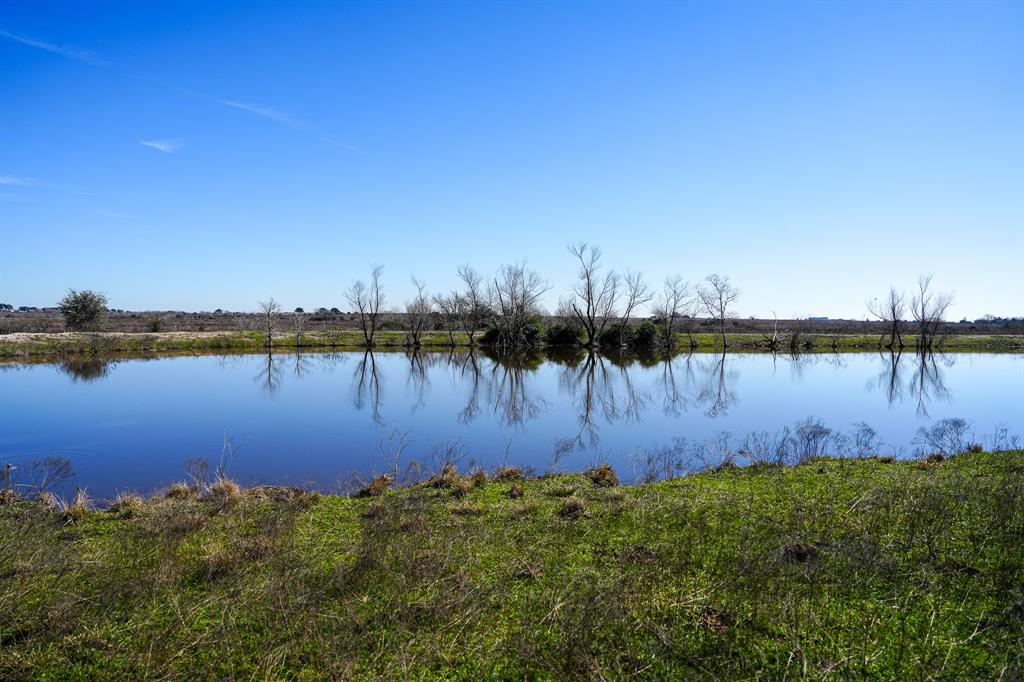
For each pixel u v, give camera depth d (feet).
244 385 99.40
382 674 14.84
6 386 93.40
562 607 17.34
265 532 24.04
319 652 15.61
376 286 199.00
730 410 76.13
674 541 23.17
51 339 153.69
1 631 16.44
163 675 14.85
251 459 49.88
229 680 14.51
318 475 44.47
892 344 200.44
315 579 19.70
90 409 74.02
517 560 21.67
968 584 19.19
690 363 151.43
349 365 137.80
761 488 32.40
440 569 20.27
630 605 17.66
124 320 261.85
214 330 223.71
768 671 14.84
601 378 116.26
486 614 17.65
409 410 75.72
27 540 23.56
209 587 19.39
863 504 28.07
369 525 25.96
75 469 46.29
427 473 39.04
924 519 25.03
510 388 99.30
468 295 220.02
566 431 61.52
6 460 49.06
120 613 17.72
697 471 40.34
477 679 14.76
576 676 14.62
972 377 118.11
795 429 59.93
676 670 14.98
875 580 19.48
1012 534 22.62
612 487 33.76
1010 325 319.27
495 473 38.91
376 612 17.54
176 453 51.98
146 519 26.86
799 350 197.57
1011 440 54.03
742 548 21.77
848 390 97.55
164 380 104.17
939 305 192.13
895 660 15.16
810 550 22.02
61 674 14.93
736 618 16.93
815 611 17.31
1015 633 16.22
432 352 183.52
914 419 68.85
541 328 206.90
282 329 222.28
